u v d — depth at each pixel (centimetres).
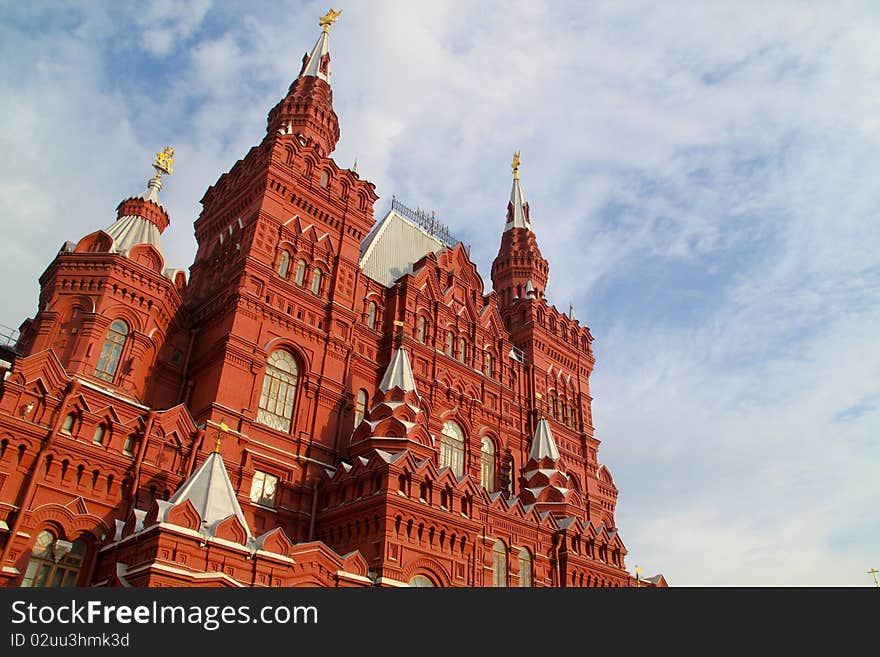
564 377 6369
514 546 4247
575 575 4544
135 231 4084
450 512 3775
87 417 3183
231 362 3838
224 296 4166
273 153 4656
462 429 5047
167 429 3428
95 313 3638
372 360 4678
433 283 5384
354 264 4872
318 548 3095
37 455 2955
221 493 3022
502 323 5997
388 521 3441
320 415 4175
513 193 7900
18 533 2784
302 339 4288
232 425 3709
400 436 4019
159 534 2611
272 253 4369
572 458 5941
